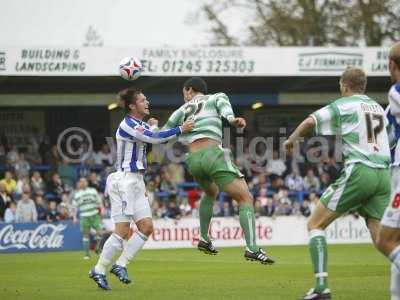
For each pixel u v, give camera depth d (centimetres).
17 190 6341
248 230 2689
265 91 7238
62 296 2664
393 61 2081
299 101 7256
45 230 6022
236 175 2730
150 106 7412
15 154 6700
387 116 2258
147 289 2861
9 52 6081
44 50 6128
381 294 2616
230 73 6362
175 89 7194
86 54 6191
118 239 2842
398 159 2183
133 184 2855
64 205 6212
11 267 4253
